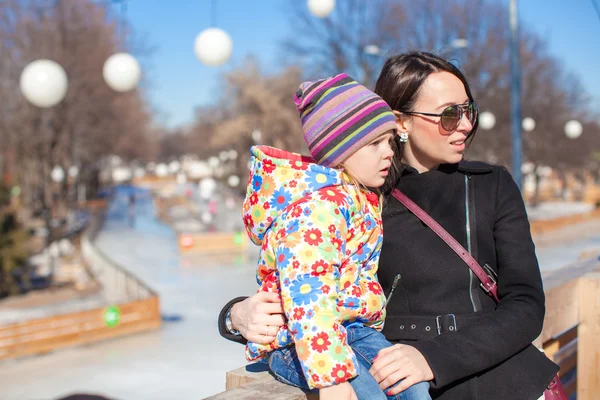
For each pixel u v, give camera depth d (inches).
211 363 461.1
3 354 493.7
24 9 1289.4
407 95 80.0
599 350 121.0
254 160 69.7
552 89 1558.8
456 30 1373.0
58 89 319.3
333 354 59.3
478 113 81.4
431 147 79.4
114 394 395.9
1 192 864.9
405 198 80.7
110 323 550.0
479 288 76.4
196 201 2413.9
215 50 294.8
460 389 72.7
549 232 1175.6
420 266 76.5
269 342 69.9
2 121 1309.1
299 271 62.1
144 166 5167.3
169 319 614.2
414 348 67.6
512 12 649.6
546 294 105.7
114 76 333.7
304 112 75.7
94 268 994.1
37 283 881.5
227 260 1039.6
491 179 79.7
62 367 461.7
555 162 1721.2
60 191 1752.0
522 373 73.3
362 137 70.7
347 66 1397.6
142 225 1710.1
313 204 65.1
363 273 72.6
